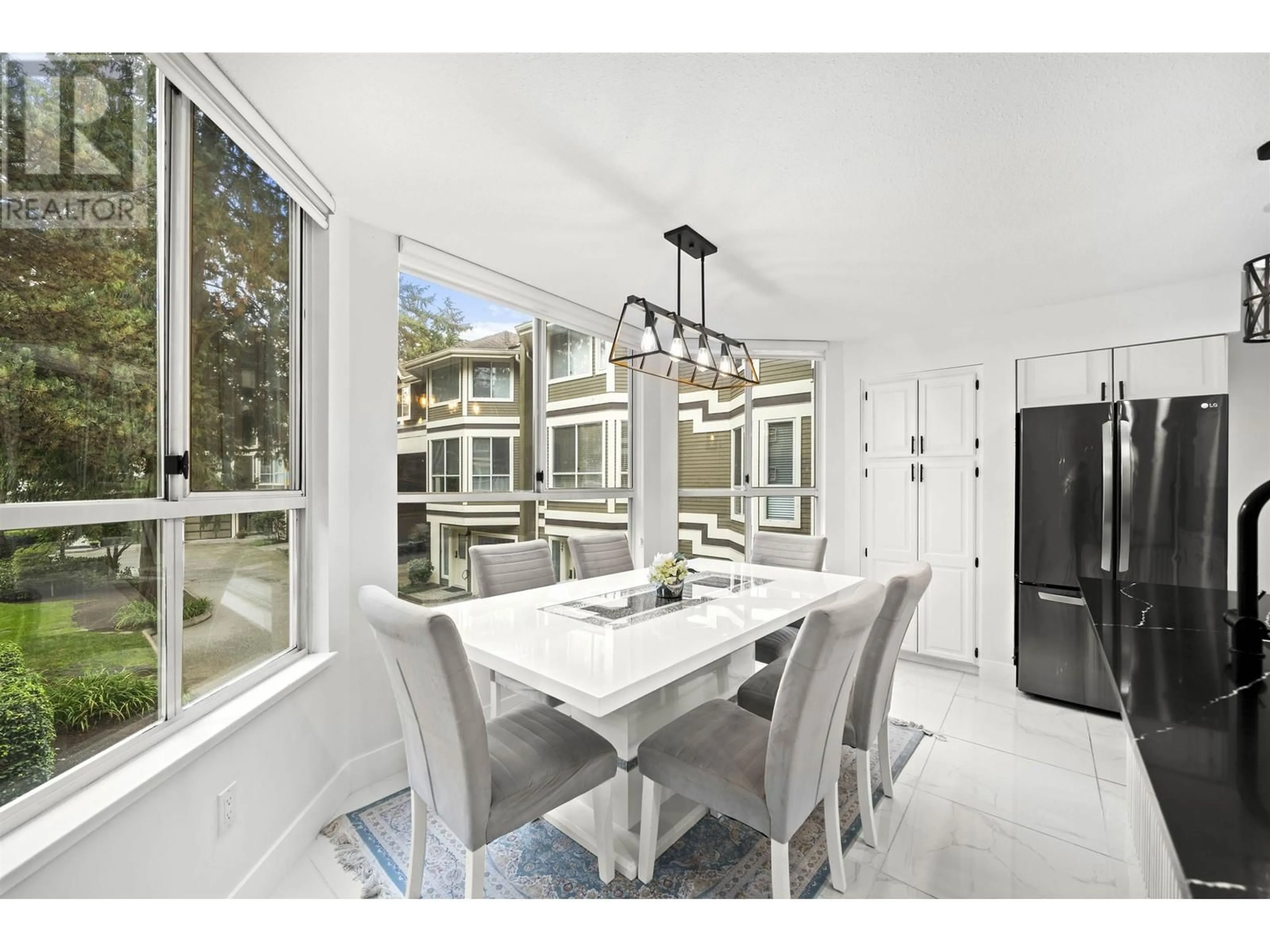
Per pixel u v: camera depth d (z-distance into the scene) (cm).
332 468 216
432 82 148
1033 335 346
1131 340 313
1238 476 291
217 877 147
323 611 211
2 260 107
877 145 175
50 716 114
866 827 188
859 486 420
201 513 156
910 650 393
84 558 123
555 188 203
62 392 119
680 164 187
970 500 370
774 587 263
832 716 153
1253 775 77
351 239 226
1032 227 232
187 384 151
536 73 144
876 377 413
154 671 140
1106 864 179
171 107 146
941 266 275
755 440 439
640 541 399
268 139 168
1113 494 300
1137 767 174
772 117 162
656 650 169
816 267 277
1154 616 160
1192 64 138
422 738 145
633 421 405
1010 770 241
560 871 174
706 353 237
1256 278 178
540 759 153
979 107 156
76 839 105
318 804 197
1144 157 180
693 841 190
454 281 272
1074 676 310
